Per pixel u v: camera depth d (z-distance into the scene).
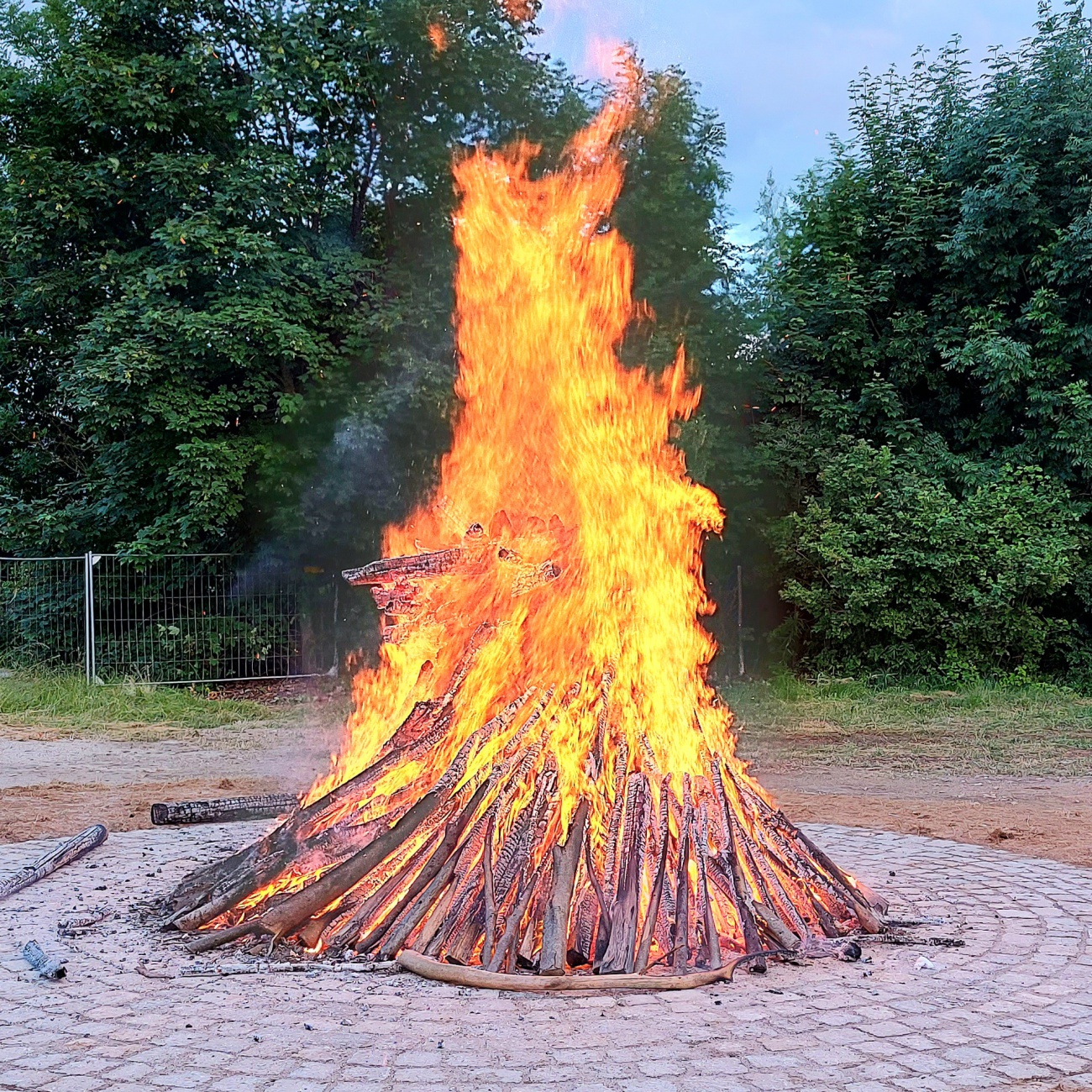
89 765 11.07
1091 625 18.62
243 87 16.92
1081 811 8.76
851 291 19.17
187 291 16.48
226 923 5.33
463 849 5.11
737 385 18.58
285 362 16.44
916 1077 3.65
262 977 4.64
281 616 17.84
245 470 16.69
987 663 17.45
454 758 5.58
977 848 7.38
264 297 15.92
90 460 21.53
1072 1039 3.99
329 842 5.40
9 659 17.11
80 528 18.08
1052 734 13.29
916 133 20.72
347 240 17.66
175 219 16.09
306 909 5.05
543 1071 3.68
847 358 19.23
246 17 16.98
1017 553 16.69
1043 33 19.59
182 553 17.05
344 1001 4.35
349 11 16.52
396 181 17.11
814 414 19.17
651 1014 4.23
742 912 5.04
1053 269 18.14
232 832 7.69
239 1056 3.81
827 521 17.59
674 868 5.15
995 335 18.33
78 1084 3.59
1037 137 18.91
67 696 15.35
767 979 4.67
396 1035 4.00
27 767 10.95
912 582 17.48
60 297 17.56
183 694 16.16
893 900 6.02
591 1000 4.39
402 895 5.09
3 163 18.70
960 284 19.39
